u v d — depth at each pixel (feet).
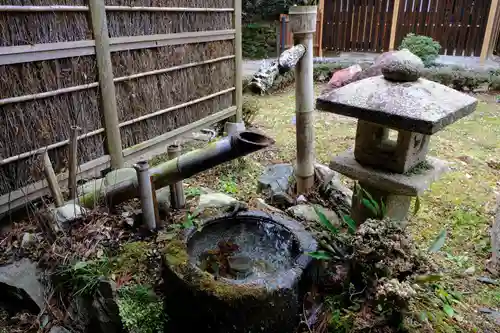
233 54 14.33
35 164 8.37
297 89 8.90
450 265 7.48
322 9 29.04
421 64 5.86
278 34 30.30
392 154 6.17
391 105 5.46
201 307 5.08
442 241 6.14
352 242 5.65
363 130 6.35
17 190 8.20
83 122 9.38
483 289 6.82
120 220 7.74
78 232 6.88
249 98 21.21
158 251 6.79
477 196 10.55
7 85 7.72
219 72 13.83
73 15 8.65
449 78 22.65
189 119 12.94
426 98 5.43
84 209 7.34
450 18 27.25
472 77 22.49
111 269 6.42
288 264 5.85
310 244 5.87
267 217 6.60
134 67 10.50
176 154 8.34
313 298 5.86
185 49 12.06
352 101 5.82
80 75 9.05
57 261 6.35
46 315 6.04
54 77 8.51
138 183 7.03
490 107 19.84
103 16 9.17
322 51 31.35
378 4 28.50
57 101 8.70
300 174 9.52
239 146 6.10
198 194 9.30
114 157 10.24
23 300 6.16
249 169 11.88
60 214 7.05
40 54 8.09
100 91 9.56
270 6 33.53
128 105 10.59
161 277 6.00
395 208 6.73
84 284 6.05
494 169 12.53
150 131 11.50
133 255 6.74
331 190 9.45
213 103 13.89
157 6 10.79
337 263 6.15
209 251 5.87
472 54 27.71
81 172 9.45
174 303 5.46
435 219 9.29
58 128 8.83
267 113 18.95
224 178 11.09
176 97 12.17
